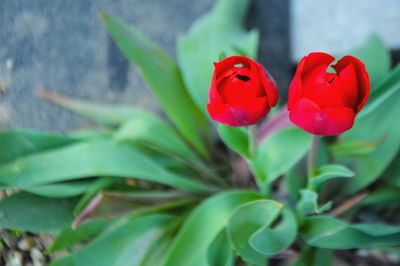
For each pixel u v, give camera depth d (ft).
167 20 3.53
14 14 3.47
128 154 2.78
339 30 3.41
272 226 2.83
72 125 3.25
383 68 2.90
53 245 2.69
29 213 2.75
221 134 2.55
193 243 2.56
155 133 2.88
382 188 2.91
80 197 2.84
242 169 3.08
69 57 3.41
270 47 3.49
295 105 2.20
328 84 2.15
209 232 2.58
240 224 2.52
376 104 2.57
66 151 2.75
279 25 3.53
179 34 3.50
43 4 3.50
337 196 2.90
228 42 3.11
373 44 2.96
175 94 2.98
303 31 3.44
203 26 3.17
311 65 2.19
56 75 3.36
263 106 2.24
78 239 2.76
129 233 2.71
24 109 3.26
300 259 2.68
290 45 3.48
